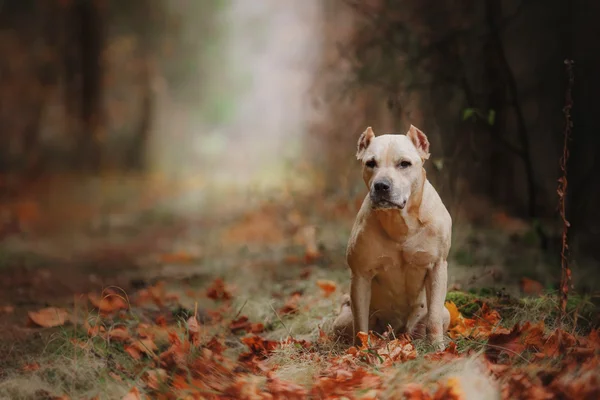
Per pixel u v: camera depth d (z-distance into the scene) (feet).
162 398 18.58
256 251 44.27
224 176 109.70
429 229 21.03
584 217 43.60
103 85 130.52
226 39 148.15
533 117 61.00
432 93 42.63
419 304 22.29
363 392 17.98
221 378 19.76
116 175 115.44
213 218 66.74
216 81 154.51
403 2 46.09
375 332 22.80
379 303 22.56
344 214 47.60
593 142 47.52
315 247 40.14
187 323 23.03
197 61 148.97
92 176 113.19
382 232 21.08
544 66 58.59
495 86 40.91
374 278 22.22
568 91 23.73
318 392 18.40
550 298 25.36
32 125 125.39
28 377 20.21
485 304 24.89
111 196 90.27
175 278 37.37
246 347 23.41
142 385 19.48
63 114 131.03
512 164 52.16
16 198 87.71
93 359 20.95
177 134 143.33
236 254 44.42
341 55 44.27
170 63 147.02
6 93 125.70
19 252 48.62
